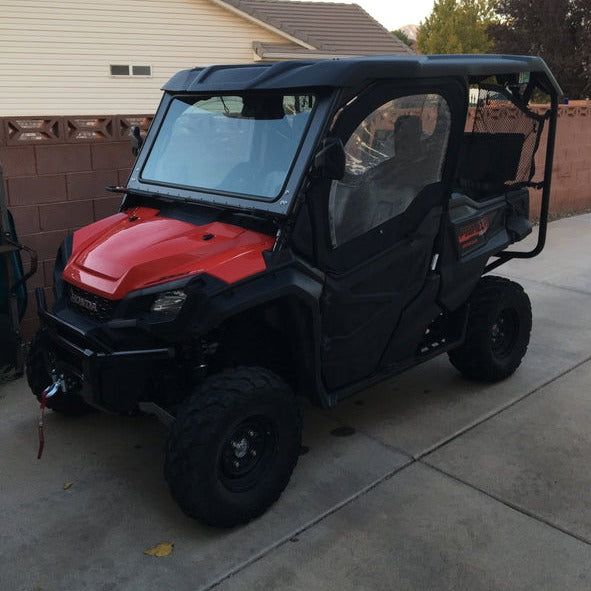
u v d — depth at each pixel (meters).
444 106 3.68
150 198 3.83
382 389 4.66
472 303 4.46
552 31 21.86
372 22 19.08
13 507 3.37
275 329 3.40
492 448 3.90
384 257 3.60
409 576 2.90
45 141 4.98
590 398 4.51
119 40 14.09
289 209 3.12
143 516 3.31
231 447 3.13
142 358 3.02
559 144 10.53
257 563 2.98
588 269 7.62
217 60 15.25
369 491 3.49
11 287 4.55
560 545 3.08
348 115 3.24
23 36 13.12
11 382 4.71
